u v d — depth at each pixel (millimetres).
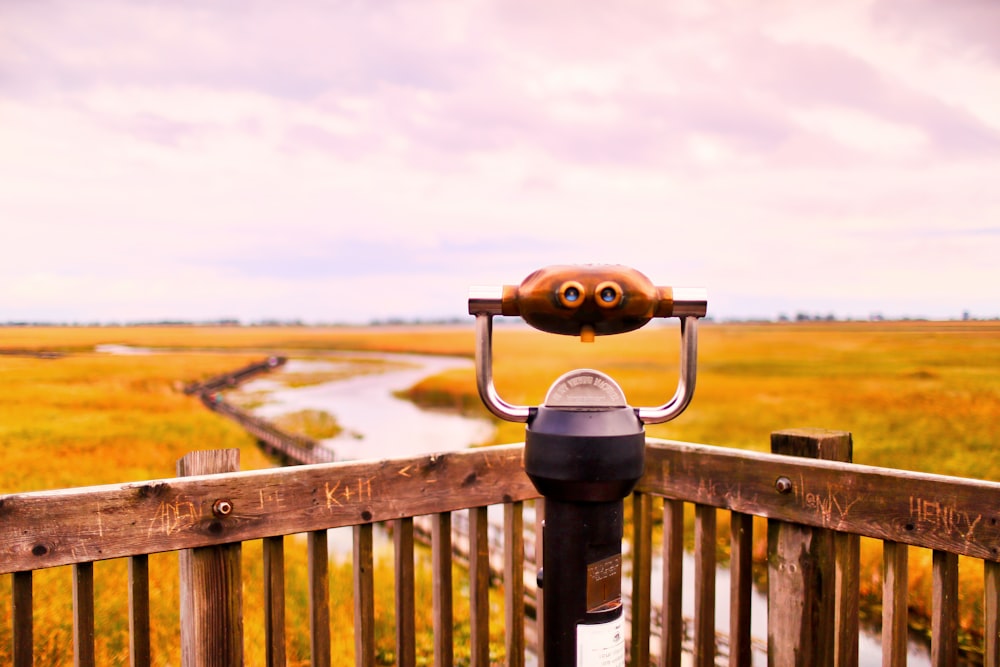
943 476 1582
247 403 61156
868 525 1693
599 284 1339
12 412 43250
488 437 42469
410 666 1934
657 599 9562
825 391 49438
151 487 1599
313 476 1783
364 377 97125
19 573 1500
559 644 1501
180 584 1741
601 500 1463
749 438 32469
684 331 1457
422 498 1938
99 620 7523
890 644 1678
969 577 9961
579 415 1459
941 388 47594
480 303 1432
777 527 1890
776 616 1896
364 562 1878
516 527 2115
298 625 8273
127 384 66125
